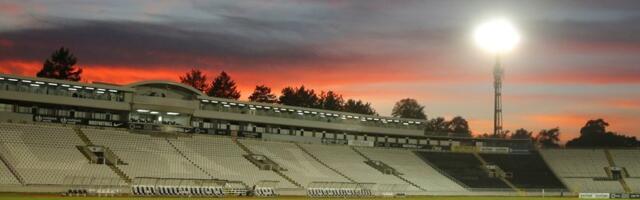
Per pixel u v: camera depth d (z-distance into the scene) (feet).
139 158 374.22
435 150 542.57
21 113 393.29
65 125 383.65
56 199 268.00
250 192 360.28
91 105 412.57
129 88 424.05
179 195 332.80
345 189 400.88
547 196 490.08
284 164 429.38
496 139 567.18
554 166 543.39
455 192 464.24
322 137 511.81
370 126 530.68
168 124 436.76
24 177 312.71
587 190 513.04
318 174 428.15
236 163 409.28
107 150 371.76
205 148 416.87
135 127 423.23
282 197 357.41
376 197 395.14
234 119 467.93
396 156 510.17
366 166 472.03
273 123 485.15
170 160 384.06
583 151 562.25
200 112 452.35
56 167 333.62
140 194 324.39
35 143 351.25
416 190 443.32
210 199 311.06
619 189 516.73
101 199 284.00
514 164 539.70
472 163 530.68
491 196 467.93
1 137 343.46
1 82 383.86
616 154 557.74
